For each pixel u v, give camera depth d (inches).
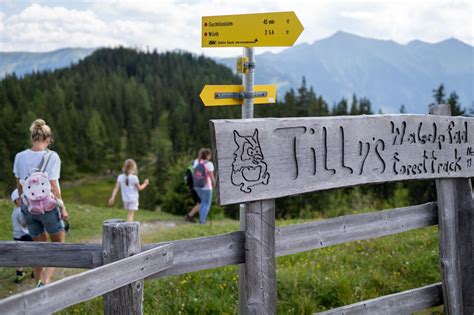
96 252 122.1
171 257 129.4
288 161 144.8
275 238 145.6
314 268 255.1
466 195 190.2
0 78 4490.7
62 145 3882.9
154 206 2261.3
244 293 153.7
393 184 1160.2
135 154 4087.1
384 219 171.0
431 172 179.6
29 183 202.8
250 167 137.3
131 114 4475.9
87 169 3882.9
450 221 186.5
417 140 175.5
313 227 153.6
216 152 131.4
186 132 4224.9
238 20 164.9
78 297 105.2
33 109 3946.9
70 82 4982.8
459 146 187.9
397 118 169.0
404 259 271.7
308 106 2920.8
